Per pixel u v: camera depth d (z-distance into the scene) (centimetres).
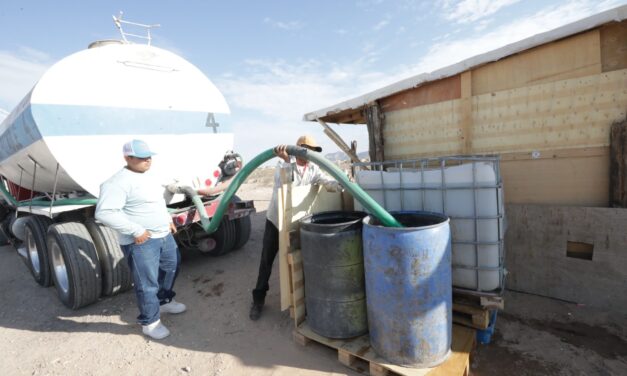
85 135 378
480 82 377
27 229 481
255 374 265
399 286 227
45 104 353
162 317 369
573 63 323
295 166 319
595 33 309
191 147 473
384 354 243
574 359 255
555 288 345
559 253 340
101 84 392
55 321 377
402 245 222
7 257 650
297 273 296
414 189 290
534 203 360
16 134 402
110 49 406
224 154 520
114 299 424
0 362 305
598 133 320
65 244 373
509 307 336
